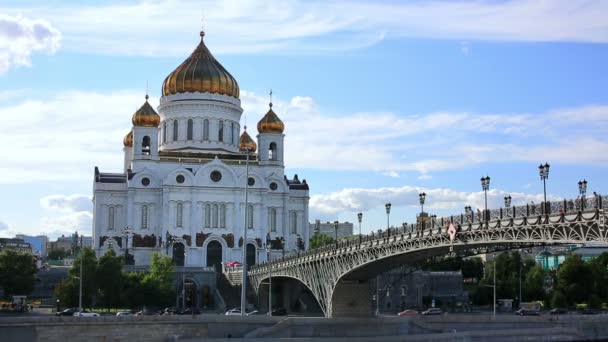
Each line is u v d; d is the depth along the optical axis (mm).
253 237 191125
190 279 162750
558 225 60531
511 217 67250
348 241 107812
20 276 147250
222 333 95438
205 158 195875
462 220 77125
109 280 140625
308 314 142375
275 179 199000
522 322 114500
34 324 86812
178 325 93500
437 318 110000
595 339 115625
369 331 102750
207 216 189625
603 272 177375
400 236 89750
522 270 193000
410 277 168750
